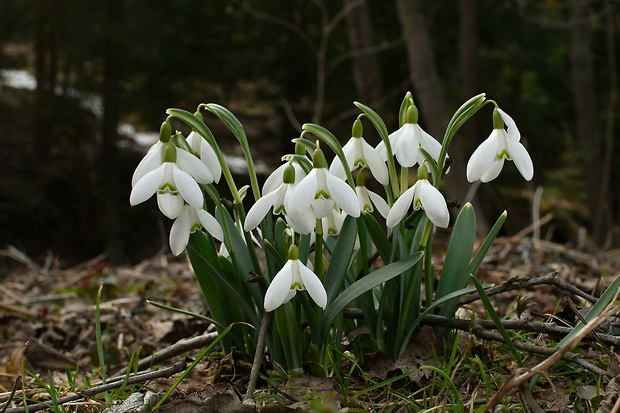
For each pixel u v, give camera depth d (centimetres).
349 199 49
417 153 51
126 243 339
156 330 79
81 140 358
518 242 120
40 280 132
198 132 52
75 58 342
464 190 193
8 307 93
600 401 50
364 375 54
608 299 51
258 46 371
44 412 55
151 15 348
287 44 362
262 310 54
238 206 54
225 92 387
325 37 213
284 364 55
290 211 49
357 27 223
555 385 54
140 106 362
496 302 81
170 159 49
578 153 388
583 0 272
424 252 55
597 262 116
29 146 352
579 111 282
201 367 59
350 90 356
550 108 390
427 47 198
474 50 277
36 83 355
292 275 49
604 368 54
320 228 53
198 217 51
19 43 377
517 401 52
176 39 358
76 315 91
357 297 55
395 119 358
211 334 62
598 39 382
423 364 55
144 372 61
